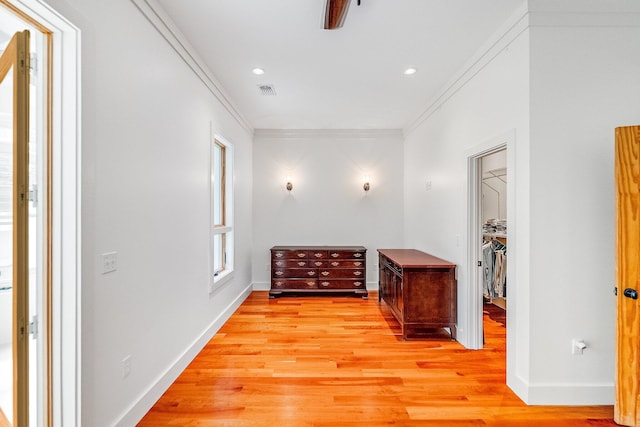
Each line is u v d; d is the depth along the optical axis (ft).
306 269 15.79
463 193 9.93
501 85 7.91
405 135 16.72
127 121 6.00
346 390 7.47
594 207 6.91
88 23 4.93
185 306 8.58
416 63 9.52
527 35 6.91
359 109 13.65
